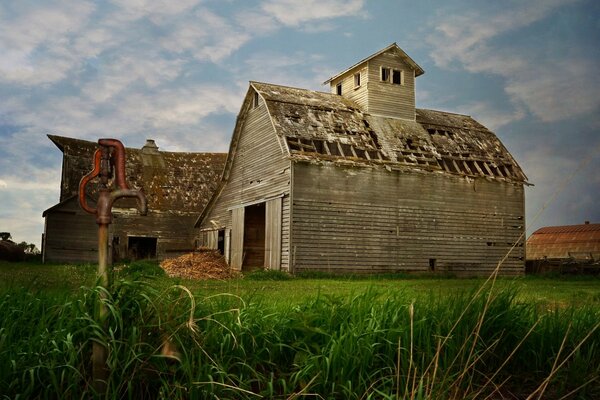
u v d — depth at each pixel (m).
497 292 5.51
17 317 4.58
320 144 27.16
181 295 4.62
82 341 4.03
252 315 4.98
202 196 44.94
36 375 3.85
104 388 3.78
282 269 25.19
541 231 64.31
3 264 29.77
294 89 30.95
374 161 27.12
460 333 4.94
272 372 4.30
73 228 35.66
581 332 5.70
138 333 4.04
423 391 4.33
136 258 42.25
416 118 32.41
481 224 30.06
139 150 47.47
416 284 15.76
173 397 3.97
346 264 25.86
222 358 4.25
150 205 42.56
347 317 5.08
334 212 25.92
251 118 30.38
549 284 21.89
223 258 23.72
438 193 28.95
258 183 28.75
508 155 32.84
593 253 56.47
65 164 41.25
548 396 4.82
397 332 4.74
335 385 4.24
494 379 5.00
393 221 27.41
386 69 31.56
